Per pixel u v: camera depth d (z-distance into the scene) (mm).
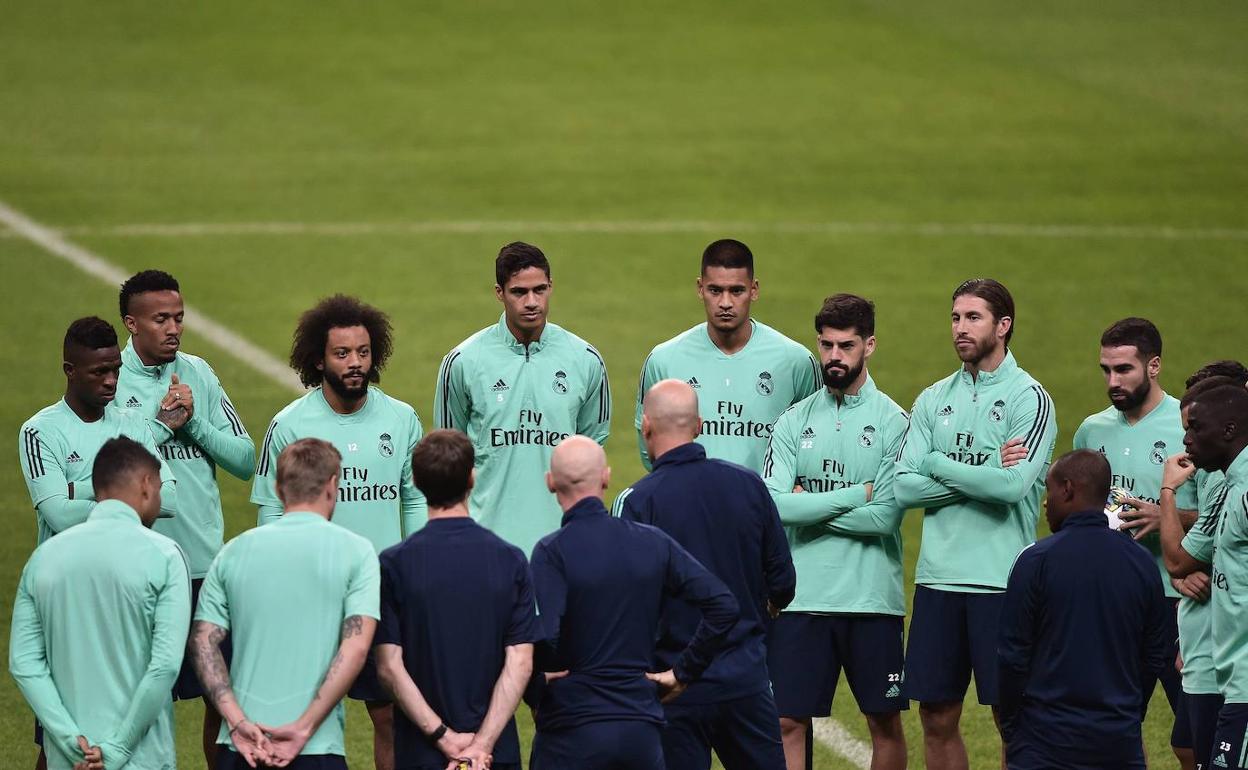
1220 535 22000
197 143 78812
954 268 62875
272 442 26391
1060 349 53531
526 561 21312
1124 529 25859
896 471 26844
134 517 21500
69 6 100188
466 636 20766
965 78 91000
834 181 74562
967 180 74625
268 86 87688
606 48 95625
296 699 20469
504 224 68500
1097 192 72875
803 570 27047
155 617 21016
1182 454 25312
